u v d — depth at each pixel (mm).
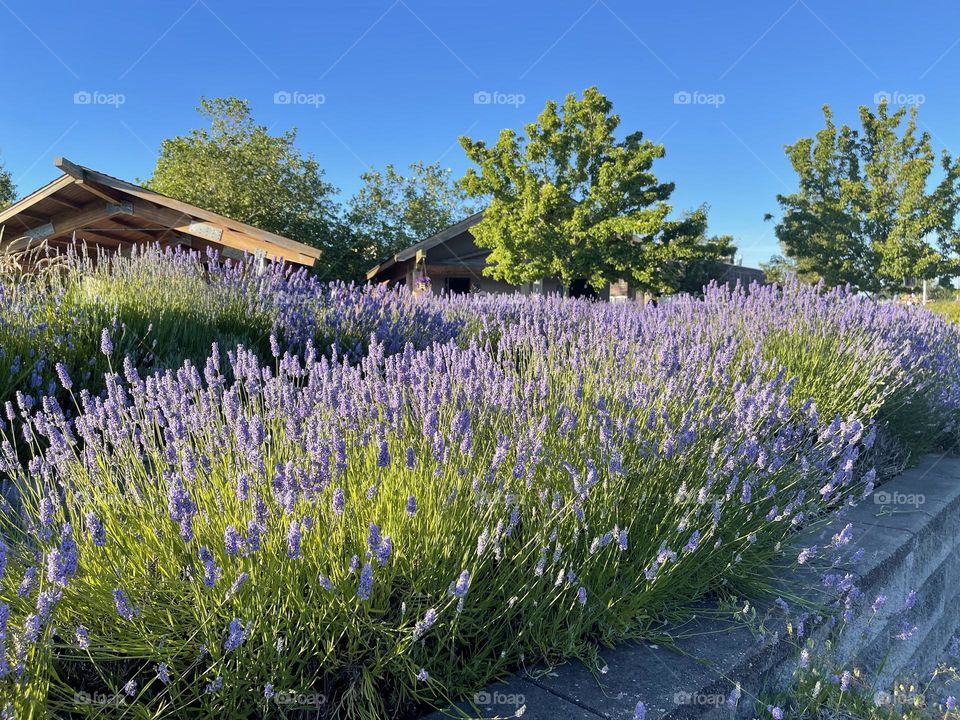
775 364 4383
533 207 24219
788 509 2814
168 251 6926
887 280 29266
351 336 5730
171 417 2369
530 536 2309
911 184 28156
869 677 3029
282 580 1843
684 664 2174
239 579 1617
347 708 1839
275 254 12406
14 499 2561
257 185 30984
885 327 5785
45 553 1786
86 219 12719
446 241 28125
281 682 1725
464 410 2451
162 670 1615
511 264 25094
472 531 2117
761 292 6410
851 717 2527
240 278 6371
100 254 6371
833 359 4883
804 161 30562
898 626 3328
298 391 2719
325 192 33750
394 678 1958
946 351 6527
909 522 3658
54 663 1752
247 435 2090
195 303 5691
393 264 26875
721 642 2330
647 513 2648
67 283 5461
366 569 1669
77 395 4039
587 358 3635
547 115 24969
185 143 31859
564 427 2658
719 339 5012
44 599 1469
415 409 2711
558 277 28719
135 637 1761
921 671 3650
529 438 2422
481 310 7672
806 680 2467
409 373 2787
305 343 5398
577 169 25250
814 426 3391
